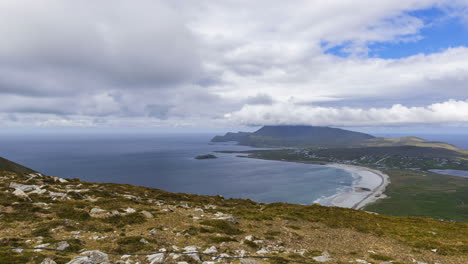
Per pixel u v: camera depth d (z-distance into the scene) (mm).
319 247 19906
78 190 31094
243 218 28156
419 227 33312
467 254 20984
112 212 21766
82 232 16422
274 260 14703
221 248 15719
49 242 13641
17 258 10750
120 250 13414
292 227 26109
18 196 23219
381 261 17297
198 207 33406
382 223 34375
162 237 16984
